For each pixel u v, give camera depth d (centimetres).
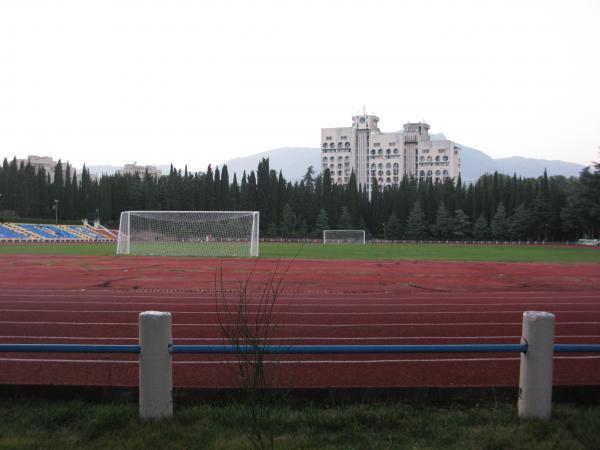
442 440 484
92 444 470
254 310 1247
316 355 787
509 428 505
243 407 540
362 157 15238
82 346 508
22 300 1380
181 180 9662
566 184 10744
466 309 1283
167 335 512
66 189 9325
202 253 4088
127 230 4328
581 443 477
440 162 15125
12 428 506
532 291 1708
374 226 9419
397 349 513
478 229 8406
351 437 490
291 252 4378
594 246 6575
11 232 6775
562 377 696
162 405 511
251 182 8819
